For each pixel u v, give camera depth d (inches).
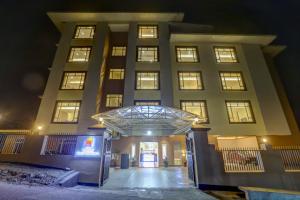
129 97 682.2
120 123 496.4
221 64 745.6
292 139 609.0
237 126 627.5
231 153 381.4
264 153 377.1
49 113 640.4
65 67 727.1
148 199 268.7
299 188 349.4
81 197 250.5
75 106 657.0
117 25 858.1
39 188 282.0
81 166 380.5
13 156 430.9
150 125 522.9
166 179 436.8
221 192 335.6
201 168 366.6
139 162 697.6
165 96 680.4
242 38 773.3
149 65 746.8
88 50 772.6
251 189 277.4
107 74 839.7
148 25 856.3
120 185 374.0
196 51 784.3
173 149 727.1
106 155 414.9
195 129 400.8
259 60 751.1
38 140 429.7
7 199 210.7
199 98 678.5
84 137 402.6
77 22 844.6
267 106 659.4
